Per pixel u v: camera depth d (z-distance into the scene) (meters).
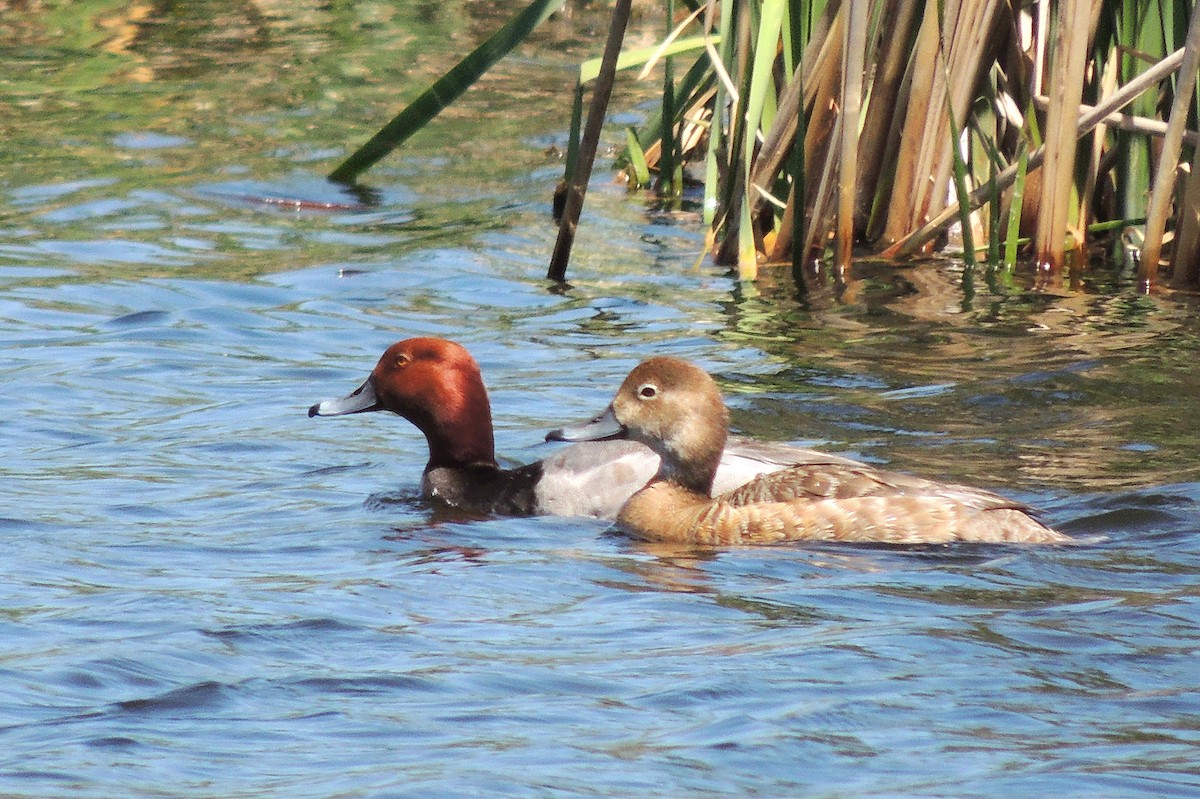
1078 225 16.50
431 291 16.38
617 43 16.03
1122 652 7.48
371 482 11.16
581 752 6.41
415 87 25.94
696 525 10.01
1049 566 8.93
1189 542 9.33
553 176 21.64
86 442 11.74
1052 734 6.57
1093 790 6.05
